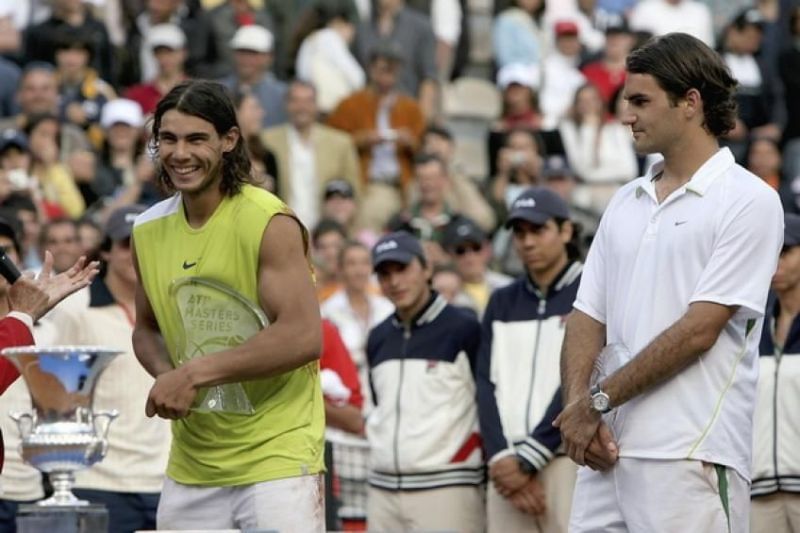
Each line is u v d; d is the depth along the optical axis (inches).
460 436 685.3
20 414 471.2
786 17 1348.4
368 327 915.4
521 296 676.1
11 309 499.2
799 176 1284.4
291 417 492.1
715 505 478.0
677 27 1424.7
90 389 469.7
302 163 1133.1
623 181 1216.8
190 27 1282.0
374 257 692.1
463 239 965.2
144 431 670.5
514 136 1171.3
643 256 487.8
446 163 1146.0
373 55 1198.3
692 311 475.5
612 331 494.9
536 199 665.0
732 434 481.1
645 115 487.5
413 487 684.1
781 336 636.1
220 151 485.7
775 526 631.8
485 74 1417.3
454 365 687.7
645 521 481.1
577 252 673.0
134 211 676.7
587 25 1439.5
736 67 1338.6
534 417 658.8
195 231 492.4
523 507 657.0
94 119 1173.7
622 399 479.8
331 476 713.0
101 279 681.0
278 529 486.0
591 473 497.4
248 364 479.5
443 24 1419.8
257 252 484.7
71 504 460.4
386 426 692.1
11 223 697.6
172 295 495.2
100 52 1224.8
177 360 502.0
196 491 497.0
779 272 627.2
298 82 1136.8
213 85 487.5
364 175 1181.7
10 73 1179.9
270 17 1341.0
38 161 1066.7
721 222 478.6
